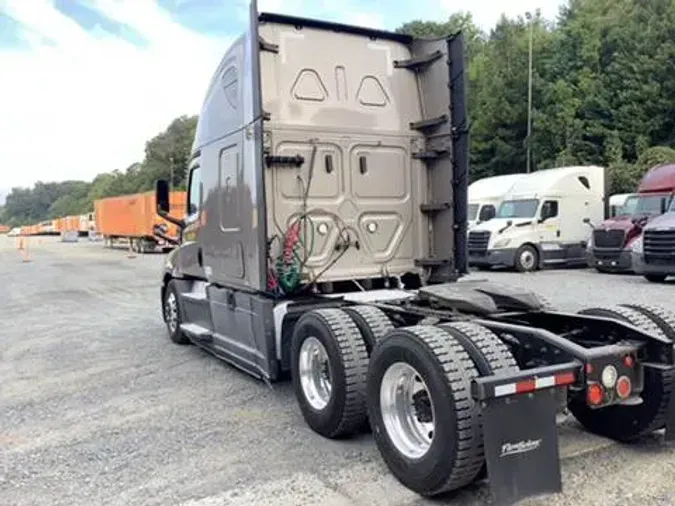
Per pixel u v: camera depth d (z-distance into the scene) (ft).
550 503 11.87
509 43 144.77
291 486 12.95
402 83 21.42
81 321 36.47
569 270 63.62
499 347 12.07
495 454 10.80
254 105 17.83
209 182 22.17
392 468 12.91
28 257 109.81
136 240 122.21
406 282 21.67
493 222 64.23
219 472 13.80
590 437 15.21
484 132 138.10
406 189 21.35
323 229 19.85
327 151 19.99
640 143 113.29
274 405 18.58
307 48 19.90
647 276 49.98
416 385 12.69
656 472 13.19
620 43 124.06
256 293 19.01
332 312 15.92
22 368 24.76
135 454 15.05
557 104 126.00
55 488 13.29
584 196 65.98
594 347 13.58
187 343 28.09
